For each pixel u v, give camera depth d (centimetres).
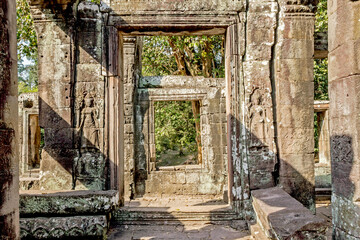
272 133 564
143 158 988
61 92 573
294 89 565
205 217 551
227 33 591
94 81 579
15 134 291
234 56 579
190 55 1338
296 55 569
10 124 283
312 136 564
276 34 579
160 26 582
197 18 580
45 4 552
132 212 553
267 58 575
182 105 1421
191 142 1451
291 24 568
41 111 573
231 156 573
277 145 568
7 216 273
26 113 1074
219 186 974
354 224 333
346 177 349
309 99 567
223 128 980
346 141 350
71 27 573
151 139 995
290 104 563
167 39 1237
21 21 866
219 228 527
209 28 597
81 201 468
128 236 489
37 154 1156
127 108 955
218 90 988
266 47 575
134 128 980
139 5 577
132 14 576
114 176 572
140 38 1036
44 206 464
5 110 276
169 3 578
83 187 566
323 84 1273
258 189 556
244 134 567
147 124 993
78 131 575
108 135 576
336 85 371
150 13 576
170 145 1689
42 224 446
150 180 984
